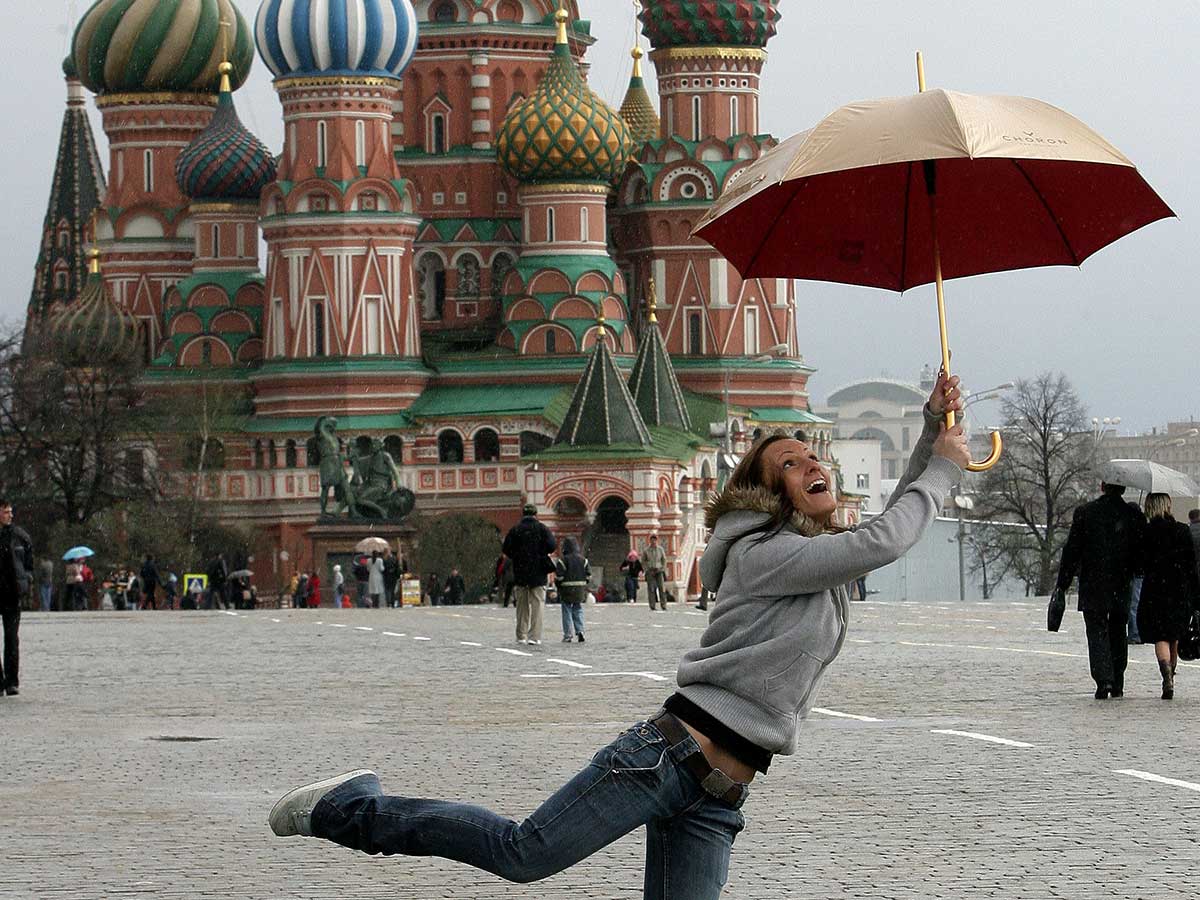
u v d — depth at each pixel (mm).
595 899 14203
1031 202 10648
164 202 127562
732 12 121250
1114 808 17703
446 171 124438
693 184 122188
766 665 9781
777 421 122812
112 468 104188
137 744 23609
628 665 35688
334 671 35125
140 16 127000
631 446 106312
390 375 116625
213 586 91188
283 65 116562
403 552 109250
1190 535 27453
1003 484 118188
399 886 14727
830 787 19125
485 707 27859
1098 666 27438
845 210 10773
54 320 120500
